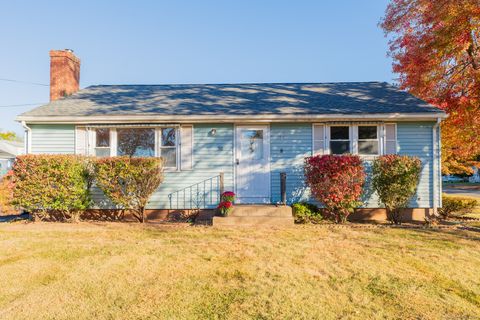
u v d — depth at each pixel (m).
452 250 5.48
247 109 9.52
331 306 3.48
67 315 3.31
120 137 9.67
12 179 8.42
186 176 9.50
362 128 9.40
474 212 10.50
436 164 9.11
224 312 3.35
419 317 3.26
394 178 8.16
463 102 10.44
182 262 4.92
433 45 10.32
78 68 12.62
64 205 8.36
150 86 13.23
